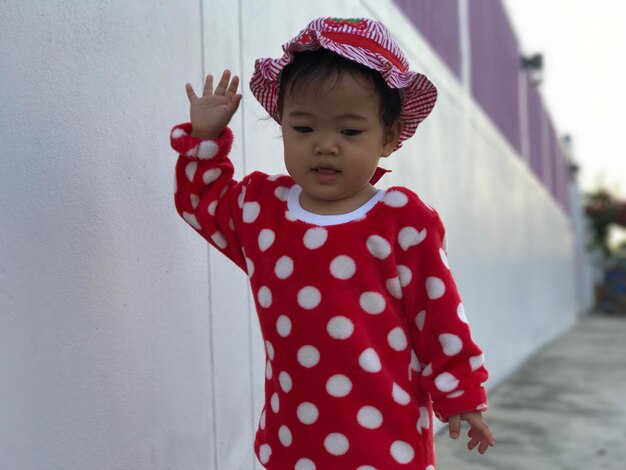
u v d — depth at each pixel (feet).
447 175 16.20
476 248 18.66
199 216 5.17
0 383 4.45
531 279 29.53
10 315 4.56
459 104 17.88
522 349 25.86
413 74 4.77
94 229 5.46
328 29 4.75
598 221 72.59
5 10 4.61
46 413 4.88
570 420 15.33
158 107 6.42
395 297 4.72
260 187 5.05
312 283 4.60
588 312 63.21
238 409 7.75
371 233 4.66
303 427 4.58
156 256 6.29
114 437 5.62
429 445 4.80
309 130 4.66
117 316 5.71
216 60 7.43
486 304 19.31
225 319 7.51
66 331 5.11
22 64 4.75
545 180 37.27
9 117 4.62
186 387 6.70
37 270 4.83
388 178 11.89
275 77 4.94
